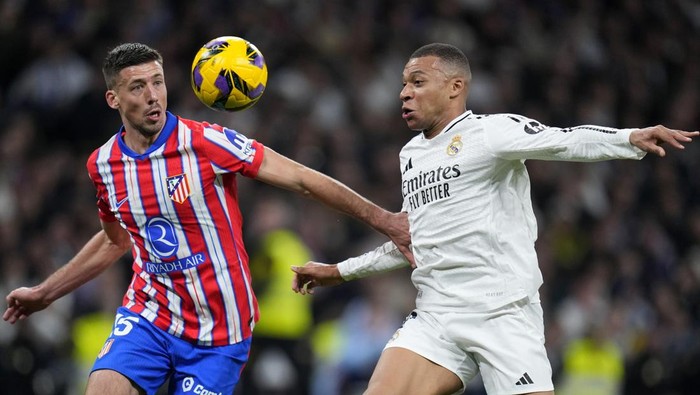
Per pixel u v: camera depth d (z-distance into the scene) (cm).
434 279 2081
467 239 2027
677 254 5425
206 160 1961
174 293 1992
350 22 5631
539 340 2048
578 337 4375
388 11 5778
